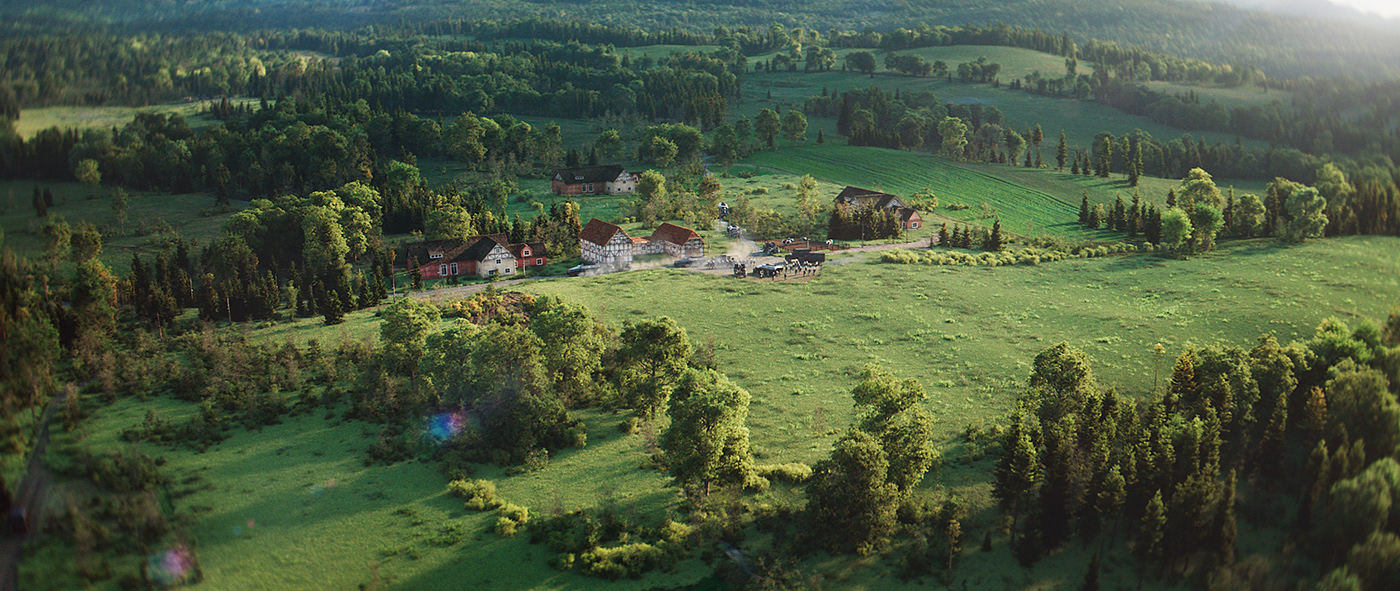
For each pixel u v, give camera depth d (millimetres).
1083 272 158750
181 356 114750
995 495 76125
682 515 76375
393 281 152375
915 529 74125
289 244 170375
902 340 121375
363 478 81750
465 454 86625
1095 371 107562
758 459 85812
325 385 104500
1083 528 72625
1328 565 69062
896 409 79375
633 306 135500
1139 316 130375
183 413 95250
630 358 97250
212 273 154625
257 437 89938
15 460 80812
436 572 67750
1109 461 76438
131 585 62969
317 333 124312
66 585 62312
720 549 71562
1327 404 83188
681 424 77562
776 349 117875
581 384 100875
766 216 189625
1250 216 183500
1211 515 69688
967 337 122188
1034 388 90000
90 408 95188
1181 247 171750
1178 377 87875
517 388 91500
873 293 143750
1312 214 174375
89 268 120062
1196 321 126750
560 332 98562
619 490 80500
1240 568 68750
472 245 161375
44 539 67438
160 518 71188
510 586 66562
